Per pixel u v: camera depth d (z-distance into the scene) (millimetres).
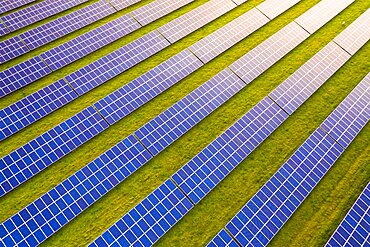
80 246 19031
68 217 19703
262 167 22734
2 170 20953
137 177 21797
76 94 25531
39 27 30031
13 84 25641
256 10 33562
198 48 29391
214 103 25672
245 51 29969
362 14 33938
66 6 32906
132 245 18969
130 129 24141
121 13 32906
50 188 21031
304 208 21062
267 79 27797
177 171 21875
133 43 29375
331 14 33812
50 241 18953
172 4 33812
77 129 23438
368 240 19656
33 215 19406
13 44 28516
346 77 28281
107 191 20922
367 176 22547
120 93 25625
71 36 30312
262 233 19844
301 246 19703
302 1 35219
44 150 22188
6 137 22781
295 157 22906
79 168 22047
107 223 20000
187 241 19547
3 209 19875
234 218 20188
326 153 23312
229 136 23750
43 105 24547
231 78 27312
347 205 21312
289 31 31578
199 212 20594
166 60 28234
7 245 18344
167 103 25766
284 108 25672
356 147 24000
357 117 25422
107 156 22234
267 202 20938
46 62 27406
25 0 33094
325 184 22094
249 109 25797
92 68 27094
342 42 30812
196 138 23906
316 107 26094
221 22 32531
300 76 27703
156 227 19688
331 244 19406
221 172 22109
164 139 23438
